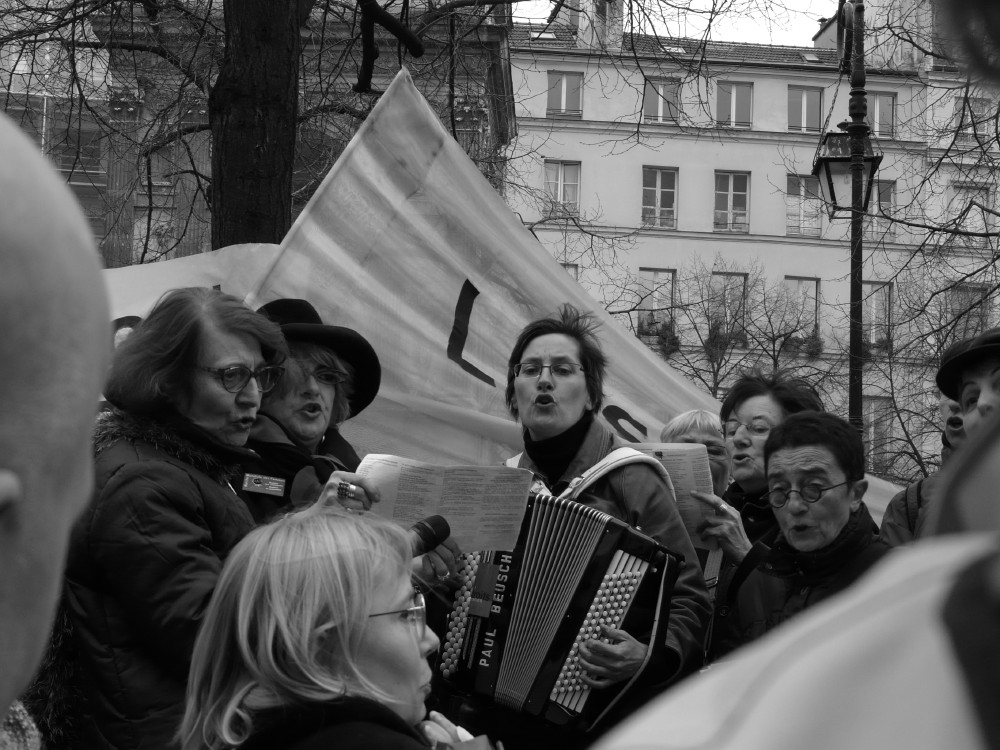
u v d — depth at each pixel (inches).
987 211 352.2
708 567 165.6
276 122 241.1
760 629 137.3
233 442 120.1
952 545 18.3
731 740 17.7
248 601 75.4
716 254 1465.3
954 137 354.0
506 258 212.4
